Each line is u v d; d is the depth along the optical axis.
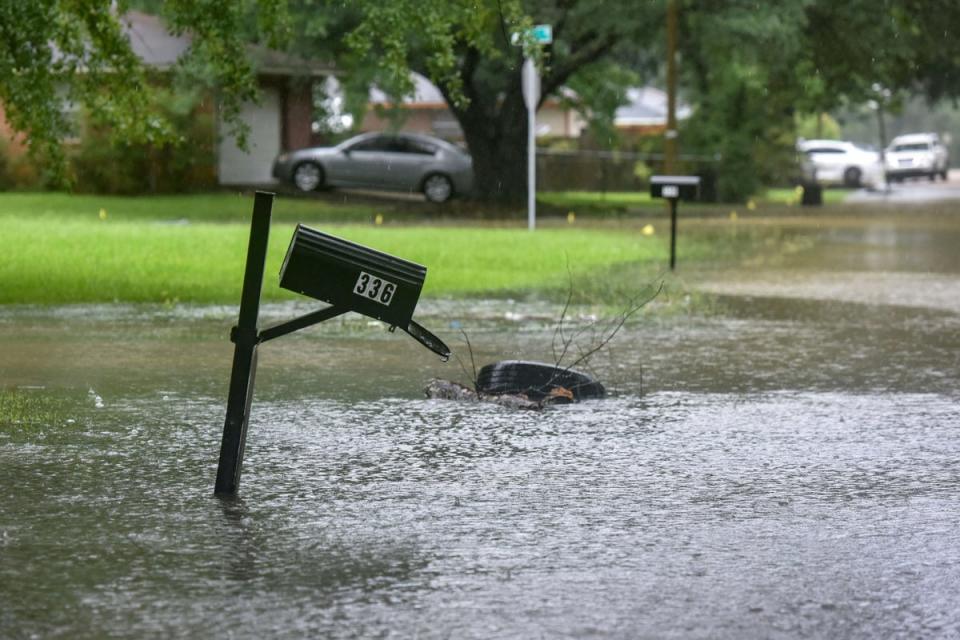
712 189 149.88
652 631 16.05
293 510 21.41
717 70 132.25
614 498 22.34
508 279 58.75
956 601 17.22
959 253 76.69
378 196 133.62
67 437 26.53
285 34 54.22
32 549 19.19
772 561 18.88
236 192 130.38
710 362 37.28
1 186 124.25
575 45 126.25
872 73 129.12
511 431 27.72
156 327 42.72
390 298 21.53
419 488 22.89
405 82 53.25
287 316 45.72
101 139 123.38
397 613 16.62
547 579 18.00
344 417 29.00
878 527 20.69
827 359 37.88
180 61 55.06
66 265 59.31
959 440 27.16
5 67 49.44
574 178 167.88
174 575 18.05
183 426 27.73
